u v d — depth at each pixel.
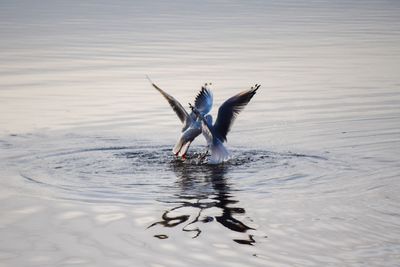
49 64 29.61
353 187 12.46
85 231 10.28
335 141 16.34
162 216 10.88
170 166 14.05
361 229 10.21
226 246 9.62
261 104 21.19
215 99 22.12
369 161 14.39
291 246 9.61
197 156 14.88
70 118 19.22
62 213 11.09
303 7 62.66
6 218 10.88
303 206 11.34
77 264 9.10
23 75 26.75
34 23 47.19
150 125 18.39
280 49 34.72
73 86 24.42
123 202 11.63
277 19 51.22
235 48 35.22
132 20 50.09
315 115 19.47
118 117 19.38
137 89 23.84
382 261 9.06
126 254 9.40
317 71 27.73
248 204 11.47
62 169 13.85
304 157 14.77
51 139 16.66
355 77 26.14
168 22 48.66
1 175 13.42
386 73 27.02
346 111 19.95
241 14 55.41
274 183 12.75
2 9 58.38
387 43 36.50
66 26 45.53
